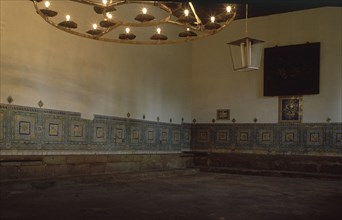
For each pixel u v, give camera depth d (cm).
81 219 542
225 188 940
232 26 1495
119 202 695
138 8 1269
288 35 1390
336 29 1312
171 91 1437
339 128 1284
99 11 734
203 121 1529
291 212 636
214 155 1472
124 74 1213
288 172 1295
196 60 1562
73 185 914
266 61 1416
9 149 865
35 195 750
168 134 1416
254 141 1426
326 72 1317
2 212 577
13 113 874
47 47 962
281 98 1388
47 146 952
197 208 654
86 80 1074
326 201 767
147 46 1315
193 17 718
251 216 595
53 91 974
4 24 861
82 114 1057
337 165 1260
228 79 1491
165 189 896
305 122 1339
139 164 1234
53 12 652
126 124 1215
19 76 891
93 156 1073
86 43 1077
